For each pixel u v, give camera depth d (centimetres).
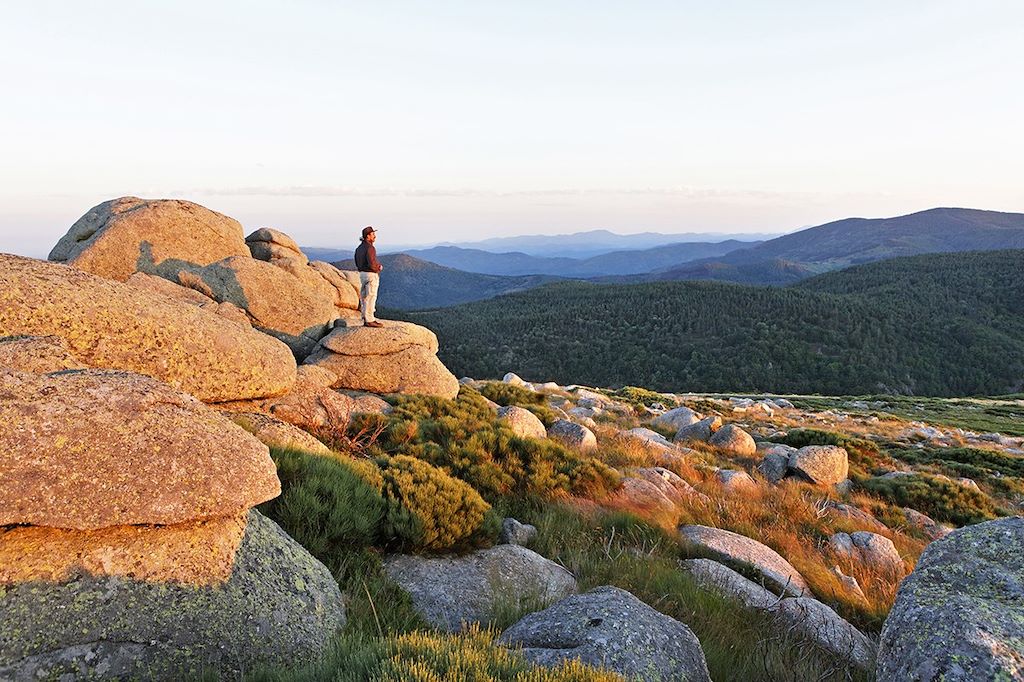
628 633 463
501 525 803
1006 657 334
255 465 482
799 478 1922
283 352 1059
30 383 408
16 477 373
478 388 2388
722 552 862
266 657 426
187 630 406
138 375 479
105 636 381
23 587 373
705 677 466
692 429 2391
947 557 461
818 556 1037
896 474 2131
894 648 395
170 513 424
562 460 1162
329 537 630
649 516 985
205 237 1838
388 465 855
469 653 374
